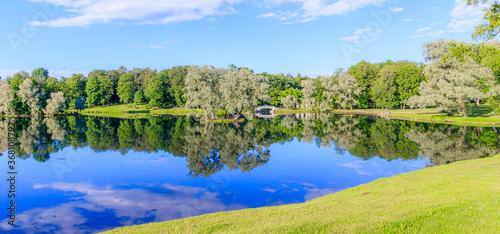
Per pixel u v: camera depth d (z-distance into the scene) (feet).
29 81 240.32
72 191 60.95
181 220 38.68
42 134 141.08
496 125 155.53
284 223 32.48
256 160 90.17
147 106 331.98
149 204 53.52
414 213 32.50
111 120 215.51
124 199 56.18
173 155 96.78
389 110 270.87
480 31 52.13
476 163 66.03
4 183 66.23
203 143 119.14
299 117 251.39
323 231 29.32
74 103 295.69
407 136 131.03
